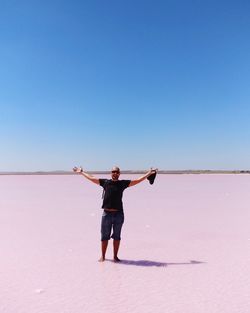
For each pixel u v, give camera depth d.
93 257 7.00
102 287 5.27
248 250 7.42
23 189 29.09
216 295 4.93
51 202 17.58
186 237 8.82
